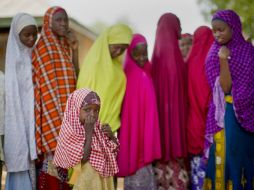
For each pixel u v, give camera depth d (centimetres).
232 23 662
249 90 661
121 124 716
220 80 664
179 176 747
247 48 675
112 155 586
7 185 648
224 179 672
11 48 661
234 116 666
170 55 745
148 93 718
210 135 697
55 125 659
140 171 712
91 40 1455
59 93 670
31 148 650
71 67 692
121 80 720
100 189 570
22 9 1168
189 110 748
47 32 689
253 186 684
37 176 674
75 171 588
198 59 746
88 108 562
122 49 718
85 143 561
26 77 662
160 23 762
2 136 650
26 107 657
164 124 735
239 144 666
